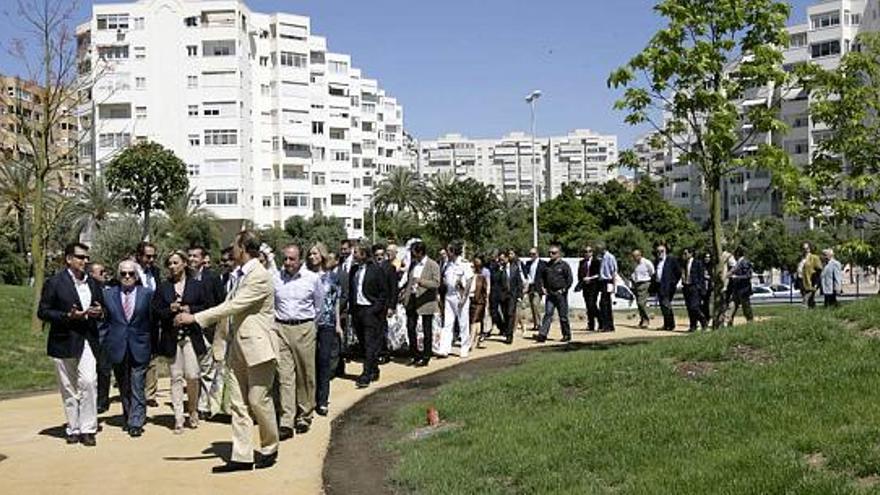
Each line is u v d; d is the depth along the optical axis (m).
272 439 9.45
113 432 11.39
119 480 8.91
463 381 13.65
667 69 15.05
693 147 16.08
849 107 18.09
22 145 30.42
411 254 16.78
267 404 9.38
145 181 58.25
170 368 11.43
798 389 8.70
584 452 8.00
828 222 18.38
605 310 21.42
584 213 74.06
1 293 26.41
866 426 7.05
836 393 8.30
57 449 10.43
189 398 11.51
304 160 89.25
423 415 11.41
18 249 53.34
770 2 15.27
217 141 78.31
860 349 9.98
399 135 132.25
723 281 15.84
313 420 11.84
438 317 17.53
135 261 12.48
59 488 8.62
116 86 73.50
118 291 11.27
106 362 12.52
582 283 21.86
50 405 13.95
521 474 7.80
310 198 89.75
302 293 10.97
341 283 15.41
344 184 94.44
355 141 101.88
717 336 12.24
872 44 19.36
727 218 81.50
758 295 40.47
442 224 56.22
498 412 10.62
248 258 9.27
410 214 87.38
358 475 8.99
